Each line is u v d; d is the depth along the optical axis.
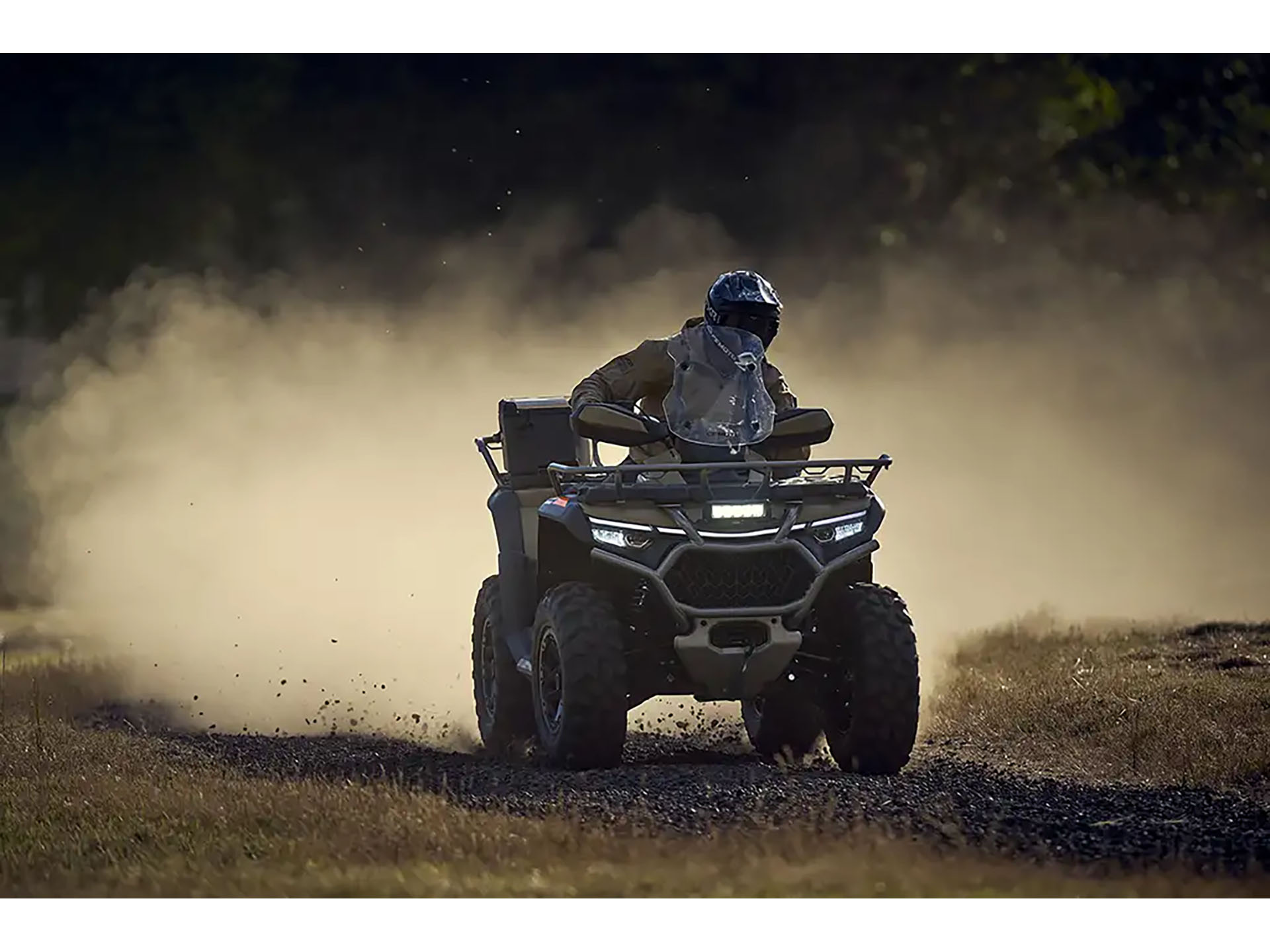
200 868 29.55
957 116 118.56
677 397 39.19
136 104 118.56
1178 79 120.94
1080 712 43.09
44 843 31.91
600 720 36.78
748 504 37.50
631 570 37.12
